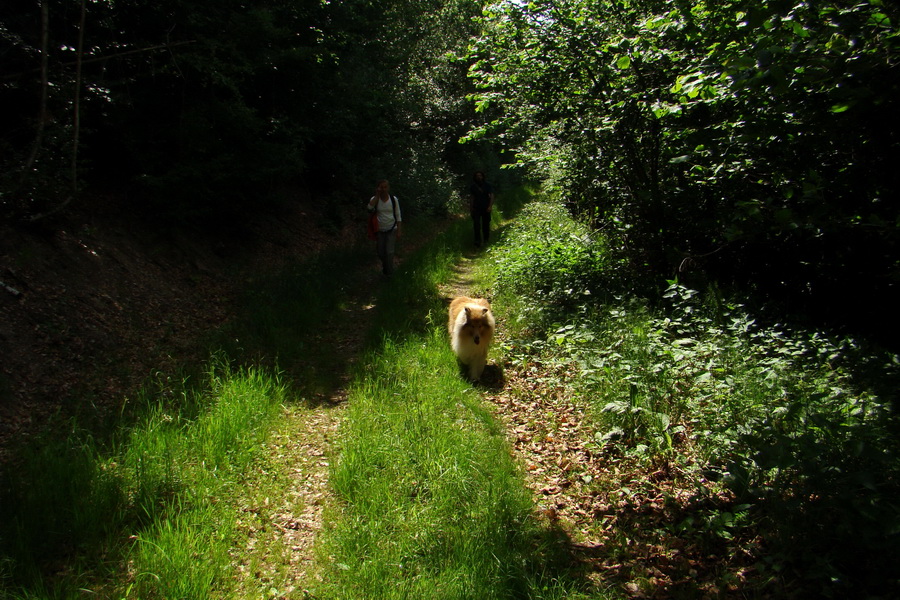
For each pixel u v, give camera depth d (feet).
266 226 36.68
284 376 19.97
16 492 11.95
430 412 16.62
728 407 13.60
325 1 36.40
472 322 19.69
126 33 26.94
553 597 10.08
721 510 12.00
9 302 17.93
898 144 13.82
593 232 32.40
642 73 21.98
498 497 12.62
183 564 10.45
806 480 10.12
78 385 17.28
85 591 9.78
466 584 10.07
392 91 50.65
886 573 8.93
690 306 20.95
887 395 12.99
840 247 18.39
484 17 25.63
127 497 12.39
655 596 10.25
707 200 22.57
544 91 24.56
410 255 41.09
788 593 9.58
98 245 23.50
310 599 10.31
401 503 12.64
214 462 13.92
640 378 15.21
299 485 13.88
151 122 27.48
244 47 30.86
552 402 18.01
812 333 18.43
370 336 23.86
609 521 12.41
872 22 10.67
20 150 21.08
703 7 15.64
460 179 78.07
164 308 23.67
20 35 21.21
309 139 37.27
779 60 11.40
